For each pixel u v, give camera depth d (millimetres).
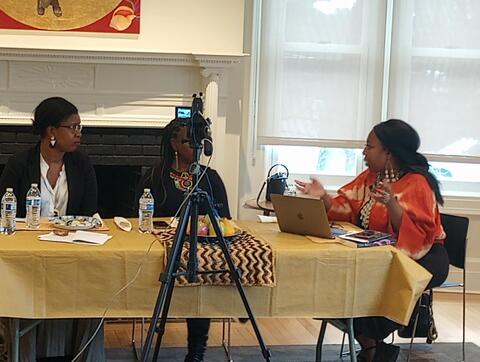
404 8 4875
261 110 4875
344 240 2859
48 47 4168
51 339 3031
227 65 4324
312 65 4871
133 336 3693
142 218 2896
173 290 2598
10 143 4348
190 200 2502
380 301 2809
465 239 3416
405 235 3020
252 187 4980
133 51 4227
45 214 3166
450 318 4414
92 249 2555
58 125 3123
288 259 2688
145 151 4457
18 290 2506
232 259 2582
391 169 3244
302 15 4836
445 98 4949
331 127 4922
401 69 4918
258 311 2697
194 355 3178
